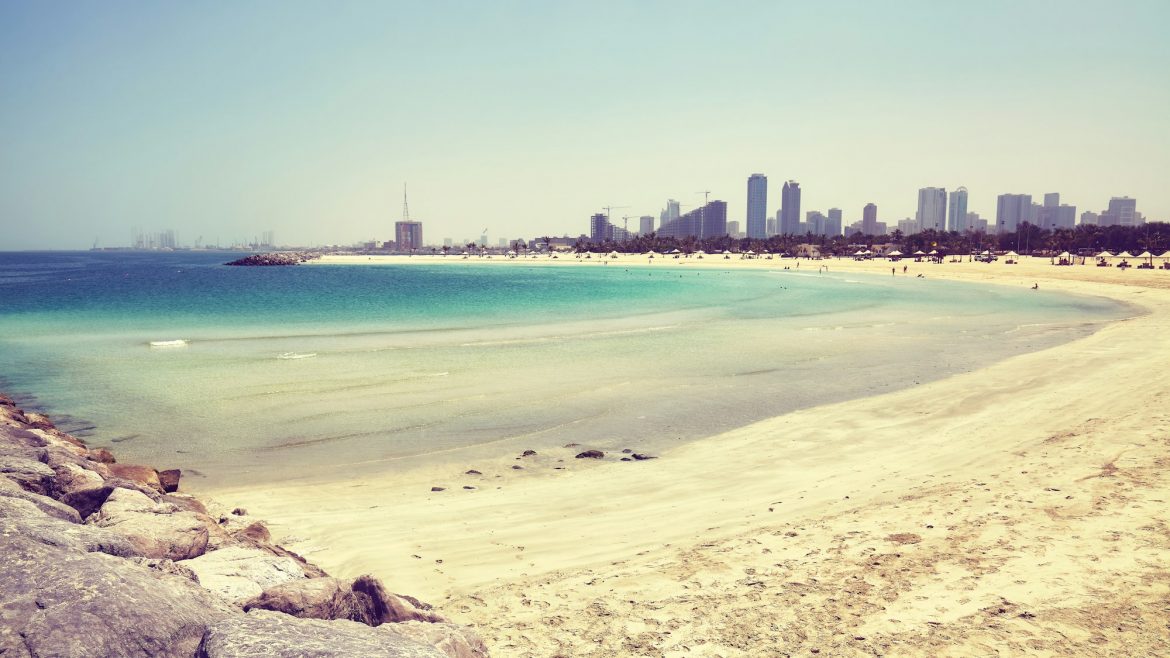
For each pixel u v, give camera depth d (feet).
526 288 277.03
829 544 26.50
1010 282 285.02
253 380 72.59
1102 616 18.98
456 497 37.17
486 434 51.60
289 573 19.52
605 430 52.60
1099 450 36.58
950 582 21.94
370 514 34.12
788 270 467.93
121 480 27.81
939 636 18.61
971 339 104.47
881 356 87.86
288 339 108.58
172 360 86.28
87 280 352.49
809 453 44.16
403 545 29.48
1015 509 28.30
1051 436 42.04
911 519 28.55
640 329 121.39
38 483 22.18
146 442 49.34
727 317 145.38
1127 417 44.45
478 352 92.99
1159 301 177.78
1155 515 25.99
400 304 190.39
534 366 81.41
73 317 151.02
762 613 20.89
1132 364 71.05
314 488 39.22
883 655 17.85
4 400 58.59
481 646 16.74
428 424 54.54
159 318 148.36
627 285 297.53
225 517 30.89
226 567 18.72
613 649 19.19
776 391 66.08
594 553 28.02
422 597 23.70
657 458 44.86
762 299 203.62
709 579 23.99
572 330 120.26
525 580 25.12
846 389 66.39
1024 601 20.18
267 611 13.35
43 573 11.75
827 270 456.45
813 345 99.45
